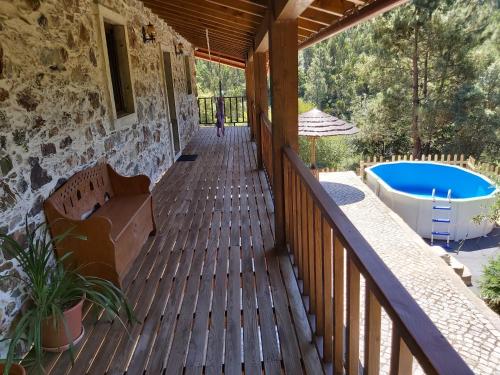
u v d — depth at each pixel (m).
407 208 8.91
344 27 2.94
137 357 2.01
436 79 13.45
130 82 4.31
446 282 4.48
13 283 2.06
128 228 2.83
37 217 2.37
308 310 2.28
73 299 2.15
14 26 2.22
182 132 7.84
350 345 1.44
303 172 2.27
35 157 2.38
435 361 0.74
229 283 2.68
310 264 2.17
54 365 1.96
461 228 8.35
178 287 2.66
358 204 7.75
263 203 4.37
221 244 3.32
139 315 2.36
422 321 0.87
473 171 10.99
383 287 1.02
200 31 6.89
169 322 2.28
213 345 2.08
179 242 3.38
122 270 2.64
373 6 2.23
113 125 3.74
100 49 3.53
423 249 5.53
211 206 4.32
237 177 5.55
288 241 3.11
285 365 1.91
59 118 2.71
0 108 2.05
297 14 2.52
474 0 12.41
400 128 14.68
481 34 12.23
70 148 2.87
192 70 10.10
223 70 26.78
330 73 21.97
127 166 4.22
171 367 1.93
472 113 13.25
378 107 14.62
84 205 2.93
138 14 4.77
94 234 2.44
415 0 12.41
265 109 5.96
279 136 2.99
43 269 1.99
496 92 13.15
